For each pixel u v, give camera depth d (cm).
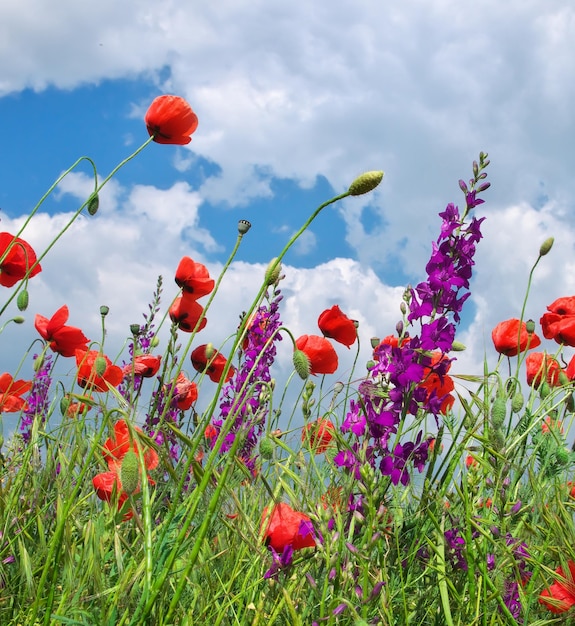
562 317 103
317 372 94
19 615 58
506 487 70
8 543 65
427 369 74
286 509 56
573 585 65
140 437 52
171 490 77
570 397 85
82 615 51
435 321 71
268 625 57
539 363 93
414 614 68
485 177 73
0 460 78
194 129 90
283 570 56
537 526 73
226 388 105
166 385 96
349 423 71
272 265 54
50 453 71
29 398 111
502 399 70
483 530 65
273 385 96
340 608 52
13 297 85
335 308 95
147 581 49
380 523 65
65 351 104
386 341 87
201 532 50
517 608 68
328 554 53
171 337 98
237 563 65
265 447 56
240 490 72
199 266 99
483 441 69
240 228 67
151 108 88
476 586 69
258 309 107
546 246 84
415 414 70
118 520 54
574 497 77
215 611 62
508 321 95
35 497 71
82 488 66
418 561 72
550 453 73
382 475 68
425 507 71
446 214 72
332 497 68
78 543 63
